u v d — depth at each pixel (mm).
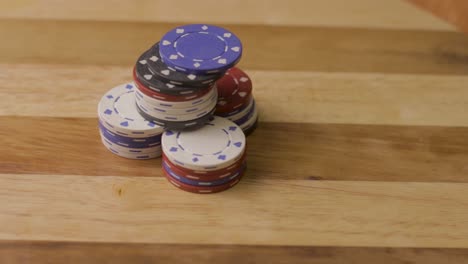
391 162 410
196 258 353
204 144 389
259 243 362
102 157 405
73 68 465
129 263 349
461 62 487
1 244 354
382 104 449
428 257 360
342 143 421
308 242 363
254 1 540
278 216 376
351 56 489
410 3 548
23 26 500
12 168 394
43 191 382
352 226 372
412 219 377
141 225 367
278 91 456
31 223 365
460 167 409
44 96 441
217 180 384
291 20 521
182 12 523
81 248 355
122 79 459
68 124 423
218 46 396
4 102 434
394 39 507
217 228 368
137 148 400
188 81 382
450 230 373
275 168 403
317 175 400
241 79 428
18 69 460
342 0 545
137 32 501
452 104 452
